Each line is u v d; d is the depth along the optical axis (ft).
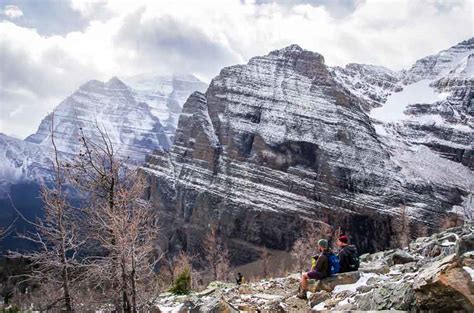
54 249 51.72
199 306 38.99
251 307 42.34
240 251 470.39
